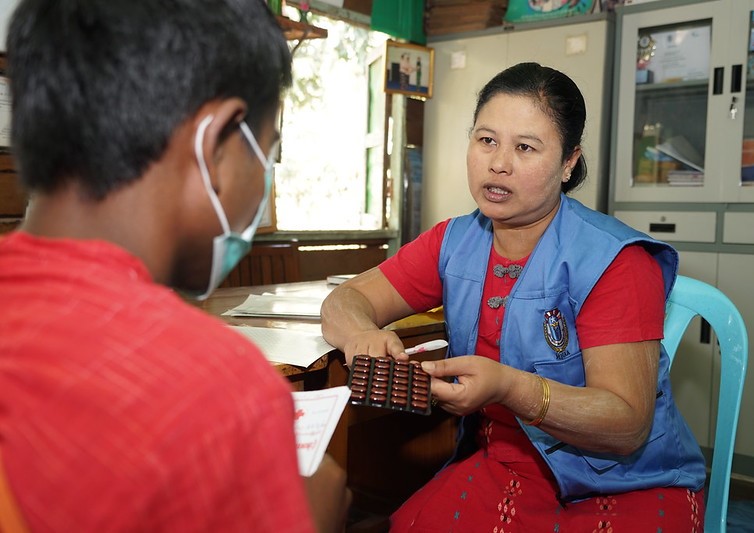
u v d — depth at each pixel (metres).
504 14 3.24
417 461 1.81
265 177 0.50
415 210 3.45
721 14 2.57
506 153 1.04
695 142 2.75
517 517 1.03
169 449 0.31
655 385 0.99
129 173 0.40
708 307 1.30
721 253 2.62
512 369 0.95
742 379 1.22
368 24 3.19
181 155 0.41
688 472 1.08
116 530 0.30
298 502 0.35
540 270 1.07
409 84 3.24
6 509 0.31
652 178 2.82
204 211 0.43
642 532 0.95
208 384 0.33
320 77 3.09
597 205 2.88
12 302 0.36
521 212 1.06
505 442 1.13
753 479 2.54
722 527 1.18
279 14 2.42
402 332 1.28
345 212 3.30
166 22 0.39
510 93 1.04
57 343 0.34
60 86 0.39
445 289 1.21
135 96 0.39
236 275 2.20
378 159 3.36
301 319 1.35
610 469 1.03
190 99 0.40
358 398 0.89
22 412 0.32
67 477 0.31
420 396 0.89
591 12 2.92
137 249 0.41
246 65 0.43
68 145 0.39
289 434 0.36
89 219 0.41
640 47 2.80
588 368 1.00
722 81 2.58
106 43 0.39
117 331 0.34
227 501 0.33
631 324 0.99
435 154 3.41
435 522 1.05
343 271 3.19
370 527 1.62
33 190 0.42
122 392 0.32
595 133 2.87
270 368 0.37
